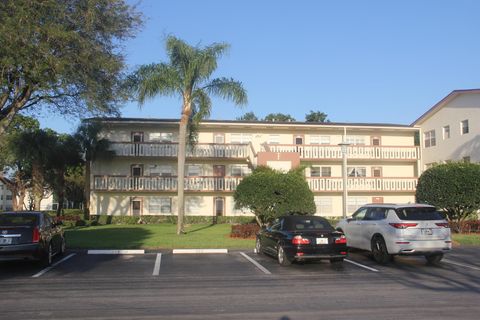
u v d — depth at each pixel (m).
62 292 9.08
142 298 8.51
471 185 21.59
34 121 34.59
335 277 10.92
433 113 36.19
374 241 13.45
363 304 8.00
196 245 16.91
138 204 34.88
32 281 10.32
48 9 14.62
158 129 34.91
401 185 36.62
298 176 21.47
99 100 17.61
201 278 10.76
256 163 32.91
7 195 70.12
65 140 32.34
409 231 12.40
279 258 12.88
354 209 36.91
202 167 35.31
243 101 22.80
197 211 35.19
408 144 38.47
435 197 22.42
